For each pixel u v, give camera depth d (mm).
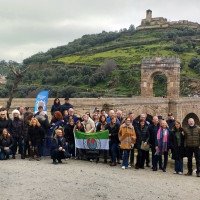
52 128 24000
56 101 26516
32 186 16750
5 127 23344
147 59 69938
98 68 142625
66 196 15570
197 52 157125
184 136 22328
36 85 131000
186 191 17953
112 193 16484
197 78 128375
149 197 16328
